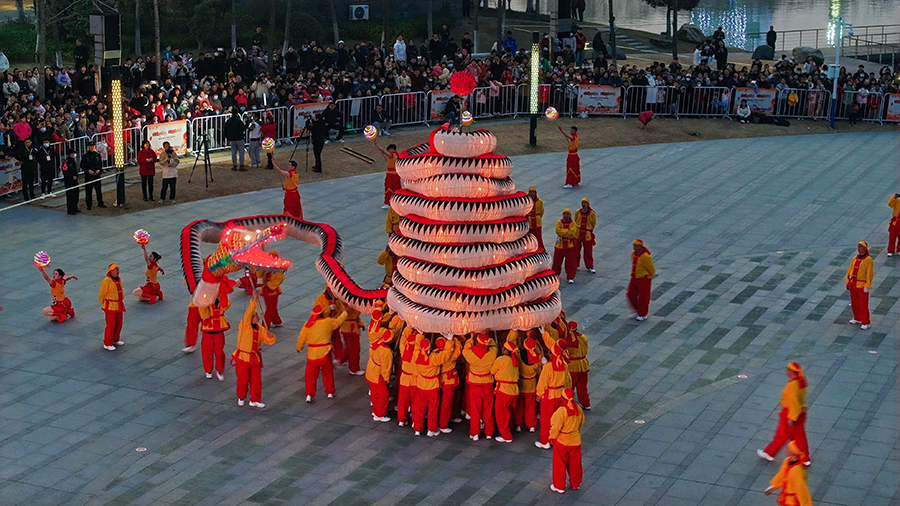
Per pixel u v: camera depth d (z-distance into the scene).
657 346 21.11
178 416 17.98
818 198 31.67
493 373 16.97
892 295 23.97
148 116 34.47
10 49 49.53
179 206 30.00
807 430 17.50
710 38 56.53
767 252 26.88
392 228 25.95
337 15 55.53
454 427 17.75
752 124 41.34
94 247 26.48
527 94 41.34
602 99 41.25
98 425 17.61
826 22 75.38
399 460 16.53
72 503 15.17
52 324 21.84
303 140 36.84
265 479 15.89
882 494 15.37
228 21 52.72
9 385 19.03
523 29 59.16
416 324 17.17
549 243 27.53
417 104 39.59
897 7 83.25
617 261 26.20
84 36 49.75
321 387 19.28
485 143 16.97
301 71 41.91
